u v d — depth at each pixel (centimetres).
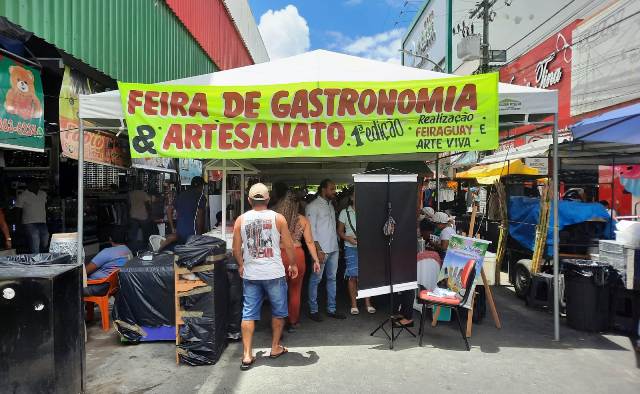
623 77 1177
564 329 573
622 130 624
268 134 529
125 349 493
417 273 590
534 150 942
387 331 558
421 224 731
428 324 592
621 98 1181
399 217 525
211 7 1406
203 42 1308
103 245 1016
